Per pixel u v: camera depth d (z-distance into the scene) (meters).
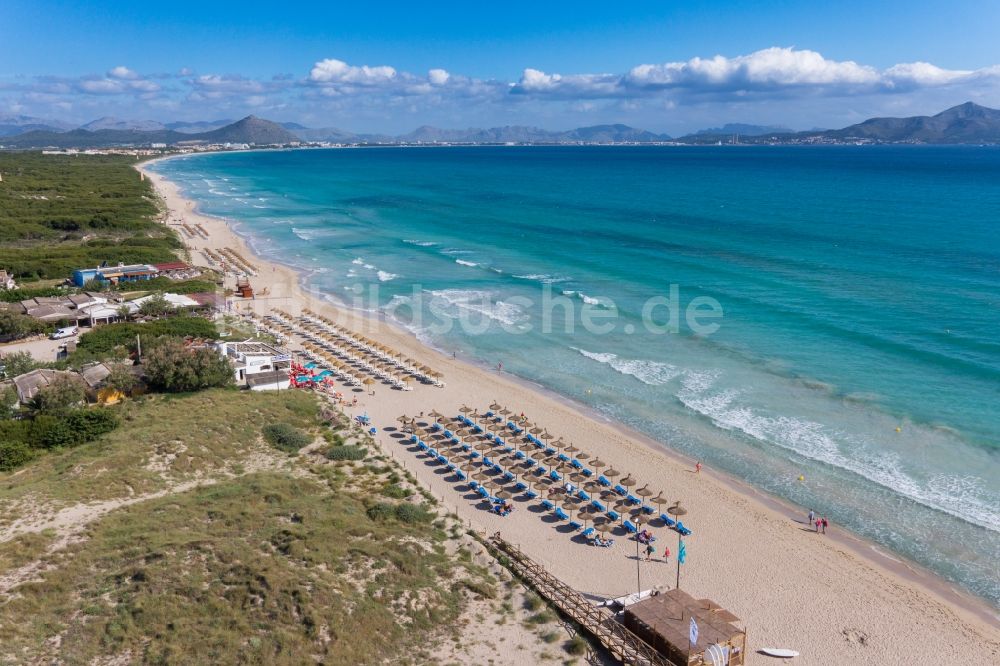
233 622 24.88
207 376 51.28
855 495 38.81
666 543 35.25
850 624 29.14
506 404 52.84
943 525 35.75
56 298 72.75
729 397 51.75
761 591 31.36
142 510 32.81
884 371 54.16
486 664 24.75
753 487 40.41
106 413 43.56
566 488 40.50
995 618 29.52
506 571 30.88
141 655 23.23
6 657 22.62
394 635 25.59
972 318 65.00
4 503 33.12
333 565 29.00
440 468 43.00
